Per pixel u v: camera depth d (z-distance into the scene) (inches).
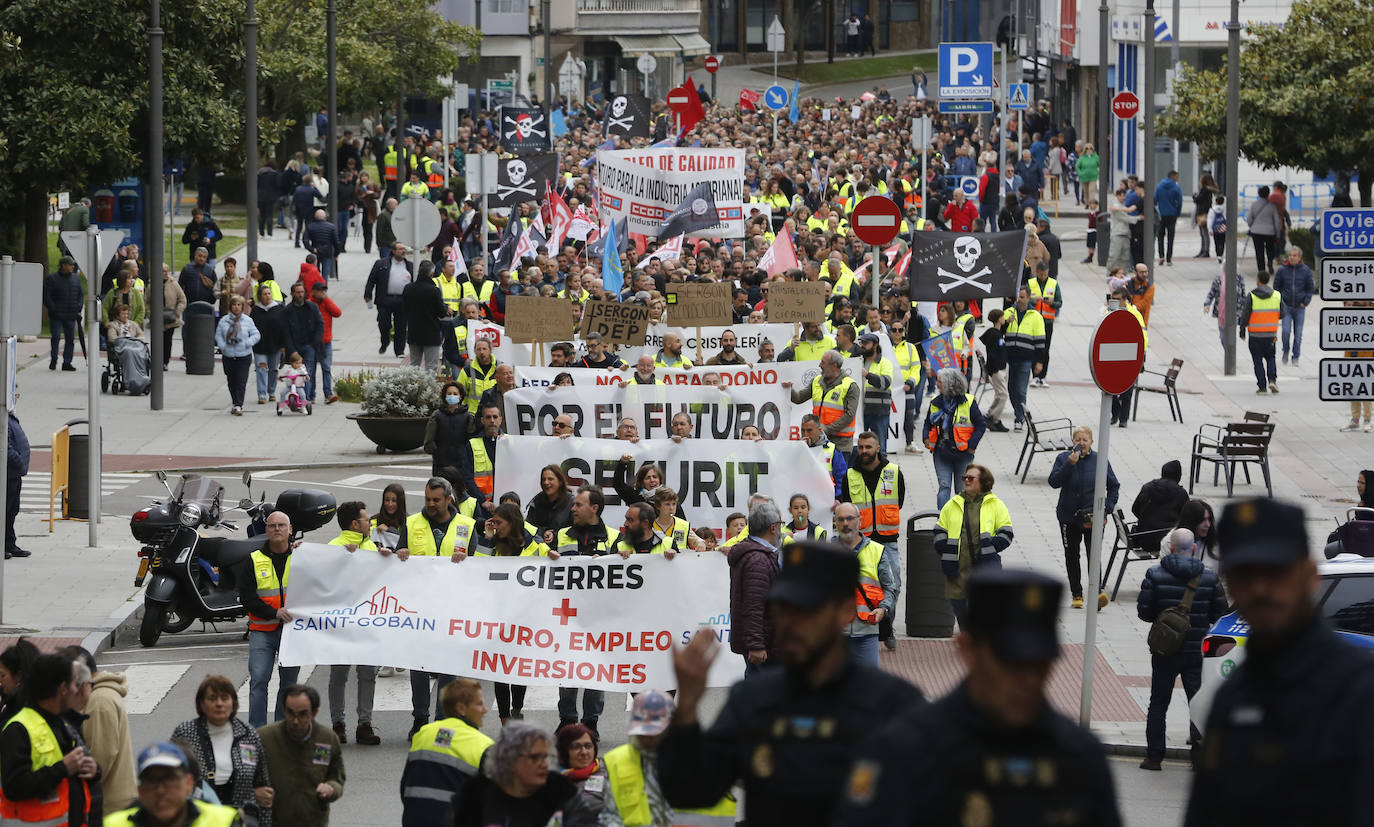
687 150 2568.9
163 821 585.3
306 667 1230.9
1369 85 3053.6
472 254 3088.1
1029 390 2316.7
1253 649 369.1
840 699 391.5
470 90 6402.6
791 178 3720.5
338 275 3304.6
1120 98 3489.2
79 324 2546.8
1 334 1282.0
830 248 2539.4
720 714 408.5
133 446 1958.7
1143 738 1042.7
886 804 332.2
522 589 1029.8
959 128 5492.1
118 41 2640.3
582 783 745.6
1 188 2608.3
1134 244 3331.7
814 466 1242.6
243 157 2977.4
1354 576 962.1
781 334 1820.9
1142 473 1839.3
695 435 1450.5
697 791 405.1
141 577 1275.8
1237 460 1738.4
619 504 1268.5
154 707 1091.3
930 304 2197.3
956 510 1211.9
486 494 1439.5
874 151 4264.3
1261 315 2269.9
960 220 3181.6
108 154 2620.6
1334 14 3159.5
